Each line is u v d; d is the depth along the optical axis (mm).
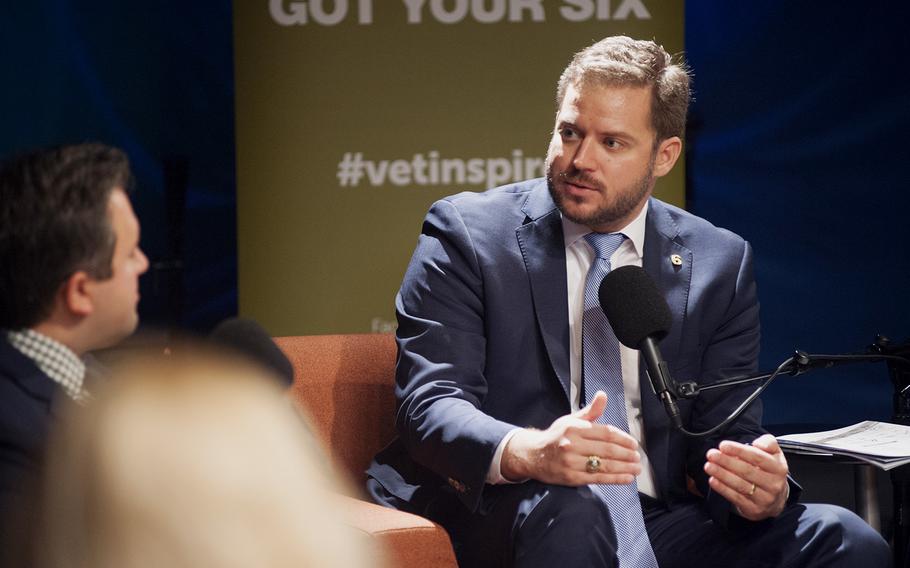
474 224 5301
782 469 4570
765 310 11422
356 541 977
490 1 8141
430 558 4195
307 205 8234
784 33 11141
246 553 885
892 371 5516
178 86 11414
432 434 4668
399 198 8242
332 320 8273
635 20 8117
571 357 5156
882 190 11250
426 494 5133
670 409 4539
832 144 11250
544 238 5262
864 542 4586
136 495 891
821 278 11375
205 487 891
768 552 4742
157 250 11508
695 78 11250
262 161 8203
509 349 5121
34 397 3188
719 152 11289
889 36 11094
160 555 884
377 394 5641
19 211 3279
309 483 921
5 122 11227
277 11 8125
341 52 8156
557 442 4258
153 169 11453
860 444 4934
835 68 11164
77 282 3324
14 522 2781
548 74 8180
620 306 4594
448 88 8180
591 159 4969
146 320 11195
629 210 5102
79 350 3457
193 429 913
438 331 5066
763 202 11328
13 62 11203
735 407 5191
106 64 11328
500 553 4523
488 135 8211
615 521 4625
